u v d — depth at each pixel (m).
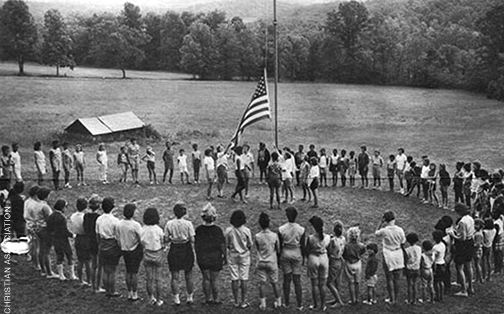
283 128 63.56
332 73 119.12
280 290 14.59
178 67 132.75
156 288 12.83
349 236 13.46
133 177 27.77
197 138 53.00
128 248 12.72
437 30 126.19
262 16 191.75
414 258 13.58
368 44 116.88
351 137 57.59
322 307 13.10
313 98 89.19
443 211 24.00
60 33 103.88
